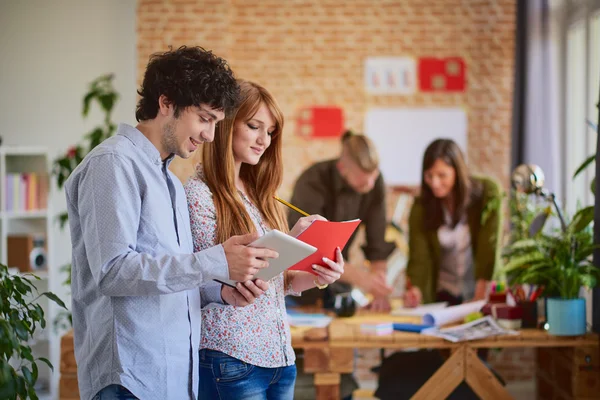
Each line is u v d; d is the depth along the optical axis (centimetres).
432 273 441
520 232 410
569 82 532
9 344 211
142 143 196
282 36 578
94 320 194
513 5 576
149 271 181
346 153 448
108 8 582
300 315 379
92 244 184
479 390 333
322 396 333
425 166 430
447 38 578
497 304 360
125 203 185
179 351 197
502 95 576
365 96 578
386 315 392
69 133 585
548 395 391
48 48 584
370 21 577
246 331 226
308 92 579
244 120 235
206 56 197
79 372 199
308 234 216
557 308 335
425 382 350
